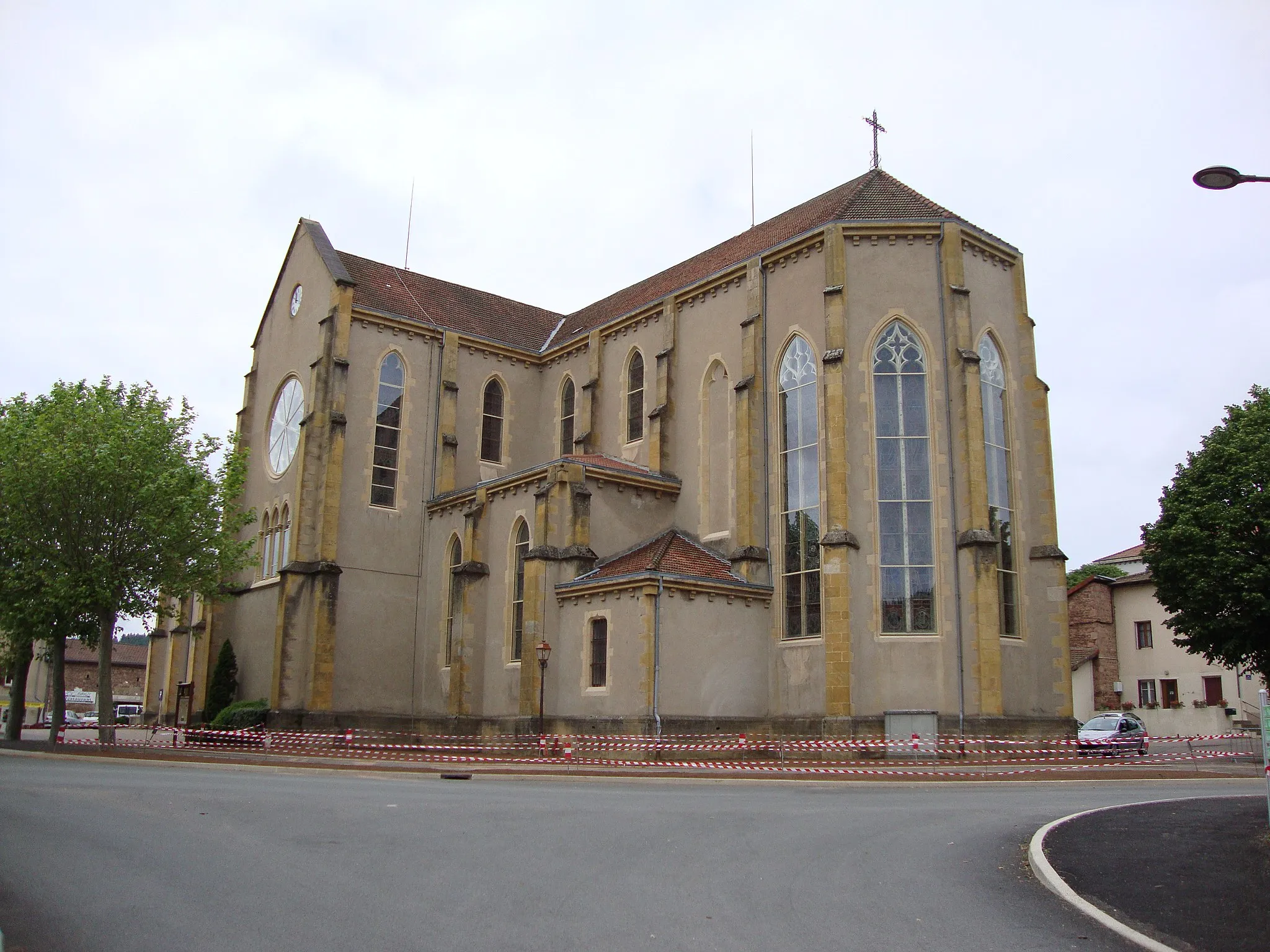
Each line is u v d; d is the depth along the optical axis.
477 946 8.85
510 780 26.53
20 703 43.97
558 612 37.53
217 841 13.88
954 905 10.86
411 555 46.91
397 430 47.88
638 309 46.44
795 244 39.78
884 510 36.62
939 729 34.16
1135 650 62.47
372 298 49.38
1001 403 38.91
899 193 41.94
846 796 22.39
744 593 37.06
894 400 37.41
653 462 43.16
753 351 40.22
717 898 10.97
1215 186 15.06
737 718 35.84
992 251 39.66
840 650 34.75
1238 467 42.28
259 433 51.84
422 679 45.75
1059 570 37.47
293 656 42.88
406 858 12.84
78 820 15.63
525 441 52.31
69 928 9.13
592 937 9.26
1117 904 10.77
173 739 43.06
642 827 16.06
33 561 38.84
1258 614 41.16
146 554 39.81
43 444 38.25
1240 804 19.05
